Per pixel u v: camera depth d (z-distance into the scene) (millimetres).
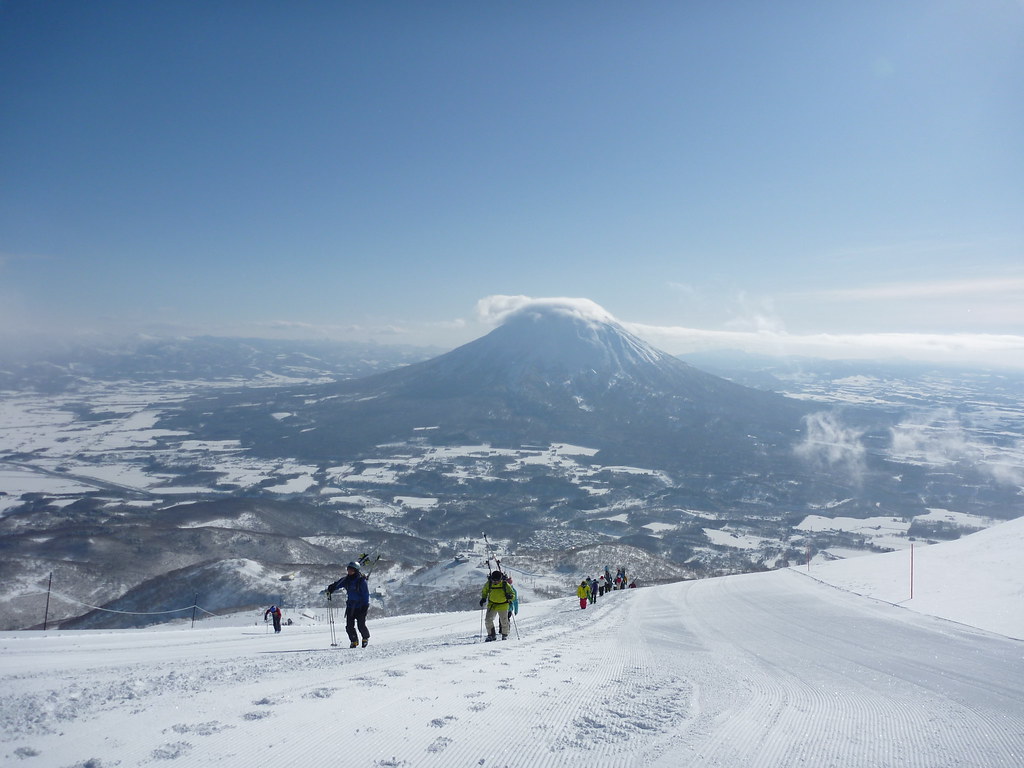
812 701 6891
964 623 14492
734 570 119062
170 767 3924
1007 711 6613
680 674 8469
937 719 6168
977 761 4840
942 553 28484
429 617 24672
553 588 66312
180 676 7141
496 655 9844
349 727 4988
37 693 5840
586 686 7211
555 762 4430
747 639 12828
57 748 4215
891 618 15641
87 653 10266
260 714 5238
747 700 6801
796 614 17266
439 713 5547
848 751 5004
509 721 5402
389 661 8773
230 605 67875
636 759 4570
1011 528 30484
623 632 14570
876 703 6867
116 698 5801
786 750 4961
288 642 13320
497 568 13383
